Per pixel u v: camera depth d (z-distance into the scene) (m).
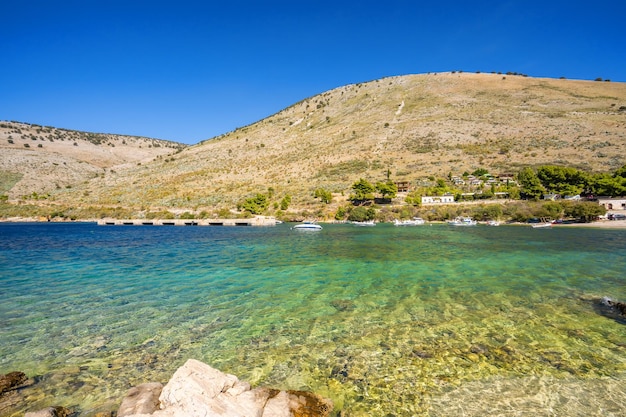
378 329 13.98
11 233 65.50
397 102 199.00
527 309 16.27
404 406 8.83
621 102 152.62
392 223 91.50
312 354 11.83
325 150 158.75
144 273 25.55
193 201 116.88
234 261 30.91
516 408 8.67
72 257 33.72
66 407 8.90
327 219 99.62
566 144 121.25
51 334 13.67
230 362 11.31
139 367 11.02
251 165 157.62
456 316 15.42
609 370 10.49
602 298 17.62
